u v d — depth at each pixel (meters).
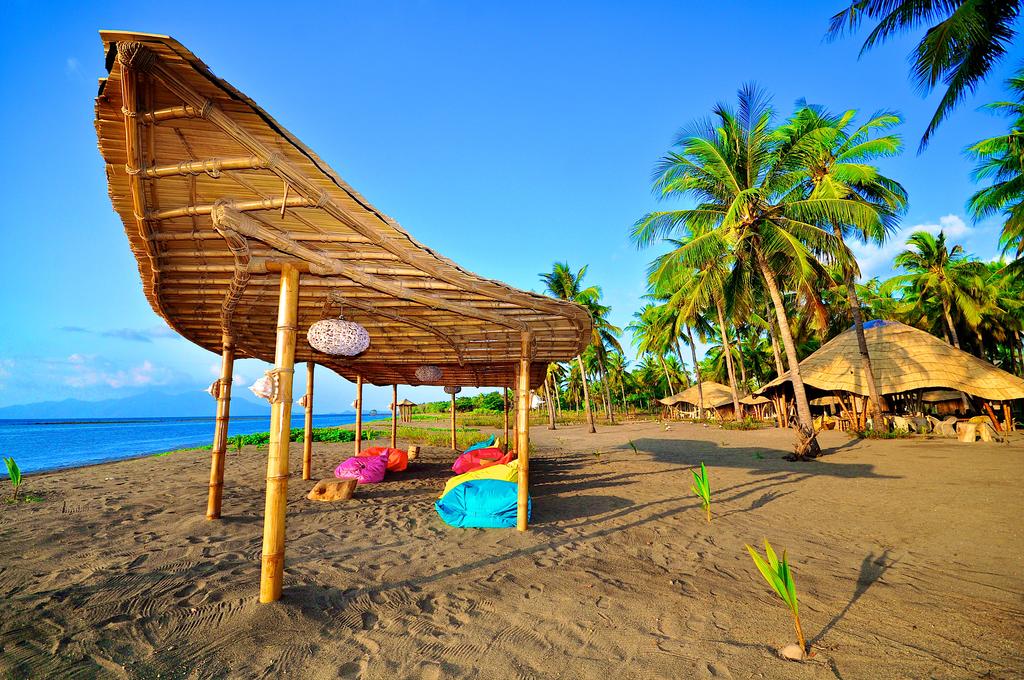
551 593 3.77
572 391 59.06
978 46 9.80
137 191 3.07
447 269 4.07
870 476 9.09
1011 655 2.73
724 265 15.63
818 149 13.12
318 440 20.02
